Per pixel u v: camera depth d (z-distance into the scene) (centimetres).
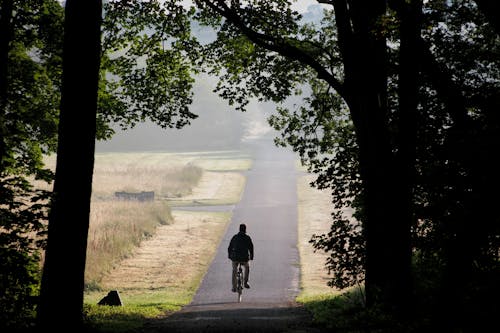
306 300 4888
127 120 4731
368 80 3219
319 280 6406
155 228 9419
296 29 4244
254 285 6172
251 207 12312
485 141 2173
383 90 3397
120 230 8306
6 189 2559
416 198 2789
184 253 7875
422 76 2973
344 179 3912
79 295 2473
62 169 2428
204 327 3144
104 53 4631
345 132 4538
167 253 7838
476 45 3067
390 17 2864
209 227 9900
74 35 2422
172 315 3953
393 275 3152
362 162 3297
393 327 2480
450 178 2266
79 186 2434
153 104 4738
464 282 2056
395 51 3472
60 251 2427
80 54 2419
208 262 7425
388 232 3209
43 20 3891
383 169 3219
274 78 4531
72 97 2419
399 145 2795
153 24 4669
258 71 4569
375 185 3241
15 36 3859
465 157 2195
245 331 2955
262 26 4200
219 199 13500
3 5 3369
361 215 3838
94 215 9138
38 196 2550
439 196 2364
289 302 5025
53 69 4122
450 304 2030
